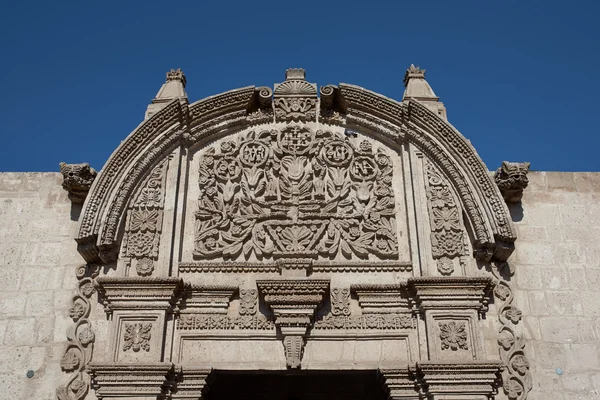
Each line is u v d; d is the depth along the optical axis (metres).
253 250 7.96
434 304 7.42
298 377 9.19
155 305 7.36
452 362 6.99
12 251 8.00
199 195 8.30
